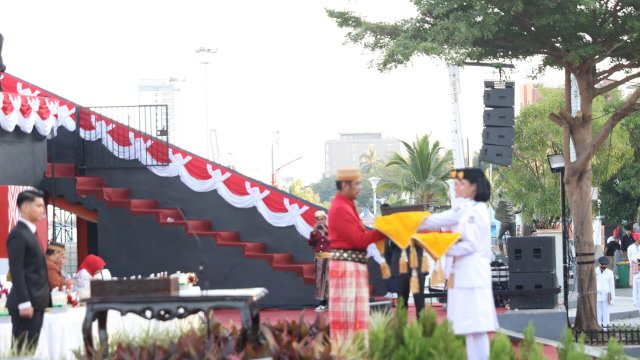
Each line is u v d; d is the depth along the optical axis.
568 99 20.94
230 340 8.54
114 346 9.88
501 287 21.06
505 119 20.70
